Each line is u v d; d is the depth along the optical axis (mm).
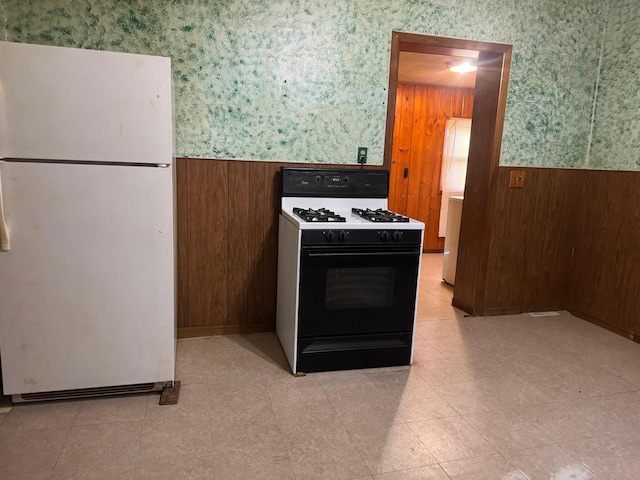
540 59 3164
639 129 3002
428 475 1630
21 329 1885
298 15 2648
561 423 1998
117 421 1891
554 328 3195
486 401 2168
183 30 2494
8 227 1787
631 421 2031
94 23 2373
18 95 1703
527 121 3223
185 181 2635
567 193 3418
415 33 2859
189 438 1794
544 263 3473
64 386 1984
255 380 2291
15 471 1571
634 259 2990
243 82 2633
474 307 3381
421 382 2336
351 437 1841
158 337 2053
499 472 1657
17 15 2277
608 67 3240
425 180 5562
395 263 2359
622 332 3072
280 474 1607
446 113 5477
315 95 2760
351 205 2826
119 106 1807
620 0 3135
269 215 2811
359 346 2420
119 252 1923
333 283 2301
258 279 2871
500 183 3227
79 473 1572
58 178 1796
